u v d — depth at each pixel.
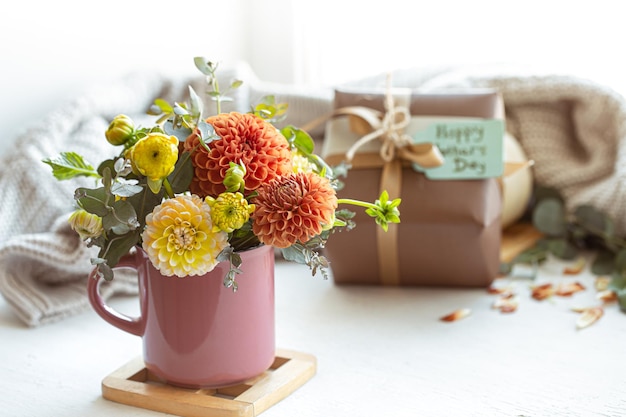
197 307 0.80
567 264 1.12
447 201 1.00
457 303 1.01
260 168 0.79
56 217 1.05
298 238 0.76
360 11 1.36
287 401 0.82
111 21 1.25
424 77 1.27
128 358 0.90
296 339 0.93
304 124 1.20
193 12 1.34
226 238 0.77
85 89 1.13
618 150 1.13
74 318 0.99
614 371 0.86
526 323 0.96
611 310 0.99
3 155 1.11
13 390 0.85
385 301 1.02
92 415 0.81
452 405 0.81
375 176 1.02
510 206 1.13
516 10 1.28
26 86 1.17
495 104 1.04
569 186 1.17
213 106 1.17
